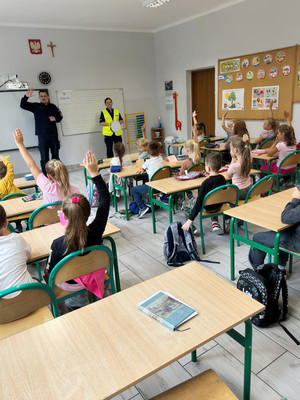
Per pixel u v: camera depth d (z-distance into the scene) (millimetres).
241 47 5812
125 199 3781
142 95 7922
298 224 1932
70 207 1511
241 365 1650
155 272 2619
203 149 5434
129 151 8023
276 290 1837
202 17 6367
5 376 928
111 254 1711
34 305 1429
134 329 1078
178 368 1660
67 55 6582
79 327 1103
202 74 7168
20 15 5441
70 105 6840
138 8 5586
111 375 911
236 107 6238
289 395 1473
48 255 1785
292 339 1799
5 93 5996
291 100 5234
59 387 884
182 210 3980
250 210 2201
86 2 4992
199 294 1238
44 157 6219
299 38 4902
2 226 1543
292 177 4242
